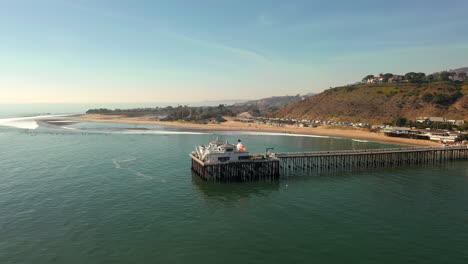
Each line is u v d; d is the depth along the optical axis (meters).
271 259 31.98
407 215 45.03
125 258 31.75
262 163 66.75
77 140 122.81
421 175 71.50
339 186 61.16
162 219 42.16
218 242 35.62
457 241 36.88
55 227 38.91
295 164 77.75
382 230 39.69
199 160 65.44
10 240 35.25
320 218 43.53
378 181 65.44
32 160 80.12
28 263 30.50
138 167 73.81
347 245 35.41
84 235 36.84
